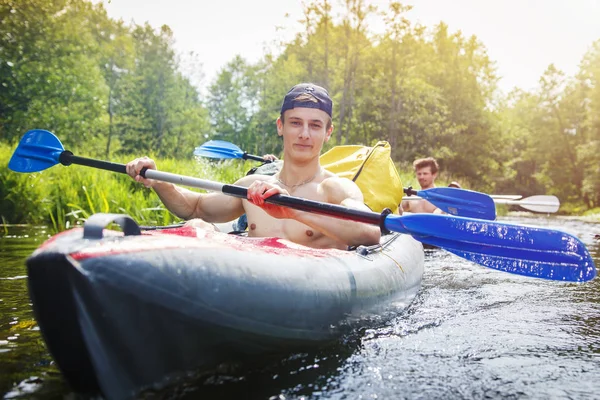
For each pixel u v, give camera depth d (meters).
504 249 2.11
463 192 3.35
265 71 34.41
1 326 2.03
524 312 2.49
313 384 1.51
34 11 19.59
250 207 2.51
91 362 1.24
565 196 35.97
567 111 35.53
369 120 29.03
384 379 1.57
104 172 7.71
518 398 1.46
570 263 2.00
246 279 1.48
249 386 1.47
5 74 19.45
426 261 4.26
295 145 2.46
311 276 1.72
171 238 1.46
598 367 1.72
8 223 6.79
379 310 2.06
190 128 37.00
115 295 1.25
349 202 2.28
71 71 21.31
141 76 34.06
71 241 1.30
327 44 23.02
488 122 33.66
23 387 1.44
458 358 1.78
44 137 2.87
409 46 25.22
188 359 1.42
